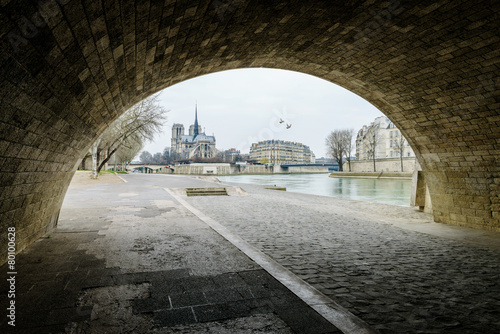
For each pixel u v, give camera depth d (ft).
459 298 14.24
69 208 36.88
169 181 99.66
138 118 101.86
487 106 25.50
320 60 27.78
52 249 19.03
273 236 27.30
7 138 11.66
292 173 428.15
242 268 16.56
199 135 613.11
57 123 15.44
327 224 33.78
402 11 18.44
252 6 17.08
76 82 13.99
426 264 19.57
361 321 11.14
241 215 39.47
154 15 13.64
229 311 11.62
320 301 12.68
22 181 15.28
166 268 16.29
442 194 35.45
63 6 8.75
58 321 10.50
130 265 16.57
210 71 28.04
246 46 23.63
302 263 19.39
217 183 91.40
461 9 17.54
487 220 31.07
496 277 17.21
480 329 11.36
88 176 101.81
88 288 13.39
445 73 24.50
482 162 29.96
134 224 27.89
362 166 272.72
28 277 14.39
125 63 16.88
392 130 276.00
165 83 26.13
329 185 148.46
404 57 24.13
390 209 49.57
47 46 9.89
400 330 11.16
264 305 12.19
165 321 10.75
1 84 9.21
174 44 18.45
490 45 20.16
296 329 10.40
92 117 20.17
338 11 18.75
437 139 32.27
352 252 22.21
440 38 20.71
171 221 29.81
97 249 19.38
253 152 531.09
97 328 10.14
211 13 16.37
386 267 18.80
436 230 31.04
